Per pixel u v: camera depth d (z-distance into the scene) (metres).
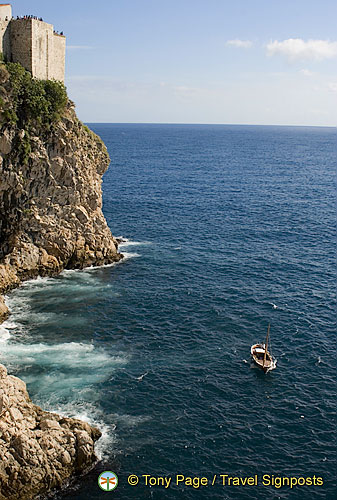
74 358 44.28
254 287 61.47
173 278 63.66
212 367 44.03
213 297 58.09
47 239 62.19
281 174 166.12
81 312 53.12
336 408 39.06
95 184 68.06
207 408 38.56
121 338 48.28
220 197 118.12
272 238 83.25
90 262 66.44
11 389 34.25
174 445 34.59
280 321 52.75
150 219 93.88
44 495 29.95
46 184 61.19
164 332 49.78
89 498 30.09
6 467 29.09
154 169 168.62
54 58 64.38
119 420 36.69
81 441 32.00
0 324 49.41
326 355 46.53
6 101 55.50
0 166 56.25
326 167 192.38
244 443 35.09
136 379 41.69
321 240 82.69
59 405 37.78
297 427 36.84
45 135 60.31
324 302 57.62
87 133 67.38
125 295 57.84
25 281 60.44
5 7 57.50
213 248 76.81
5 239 59.91
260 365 43.91
